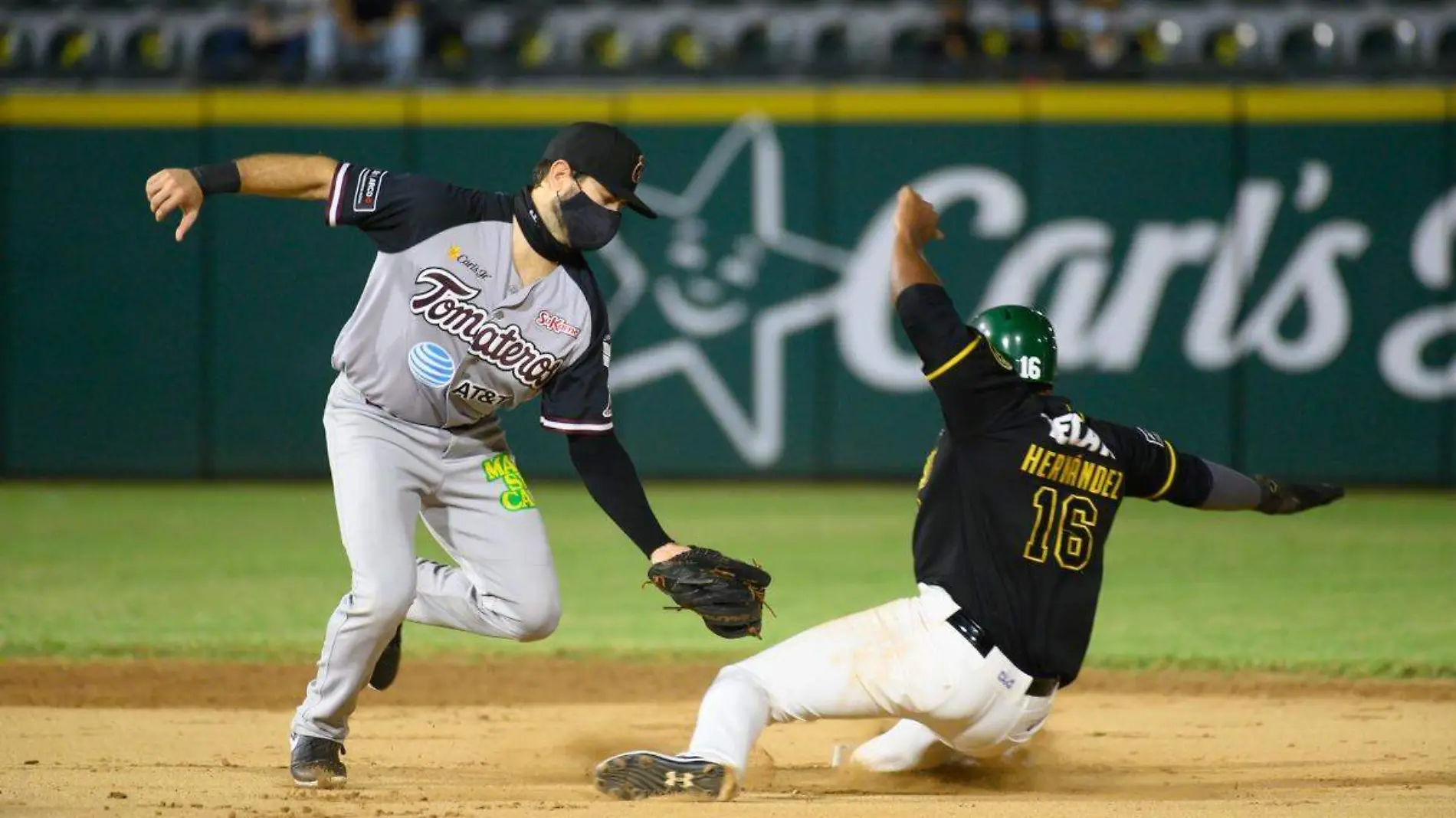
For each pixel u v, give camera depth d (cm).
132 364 5388
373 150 5306
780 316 5322
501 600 1761
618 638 3103
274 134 5297
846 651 1625
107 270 5362
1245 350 5191
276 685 2627
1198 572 3875
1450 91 5072
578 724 2362
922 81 5378
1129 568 3934
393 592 1677
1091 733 2300
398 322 1666
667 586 1633
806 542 4222
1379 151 5109
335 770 1781
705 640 3078
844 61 5600
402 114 5291
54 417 5412
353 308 5341
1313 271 5156
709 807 1633
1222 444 5212
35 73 5634
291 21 5741
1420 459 5150
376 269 1667
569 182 1641
